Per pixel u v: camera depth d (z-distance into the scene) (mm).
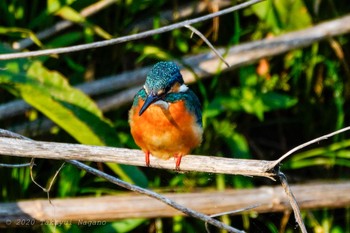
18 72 9539
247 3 7164
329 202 10234
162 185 10875
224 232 10734
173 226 10750
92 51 11305
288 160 11406
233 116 11234
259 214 10797
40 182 10711
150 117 7547
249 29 11664
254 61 11078
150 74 7922
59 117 9633
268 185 11359
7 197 10477
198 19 7027
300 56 11453
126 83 11000
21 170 10500
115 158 7453
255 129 11766
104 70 11469
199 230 10750
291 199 6855
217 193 9945
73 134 9734
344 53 11734
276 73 11602
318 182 10812
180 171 7668
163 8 11781
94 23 11383
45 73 9625
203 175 10789
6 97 10977
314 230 10992
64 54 10945
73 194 10391
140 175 10039
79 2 10734
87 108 9664
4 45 9875
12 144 7148
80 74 11375
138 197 9688
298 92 11711
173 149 7566
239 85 11500
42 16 10570
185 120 7582
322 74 11695
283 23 11492
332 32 11078
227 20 11648
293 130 11820
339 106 11305
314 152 11102
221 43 11703
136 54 11633
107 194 11039
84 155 7285
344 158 11609
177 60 10836
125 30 11453
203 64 11086
